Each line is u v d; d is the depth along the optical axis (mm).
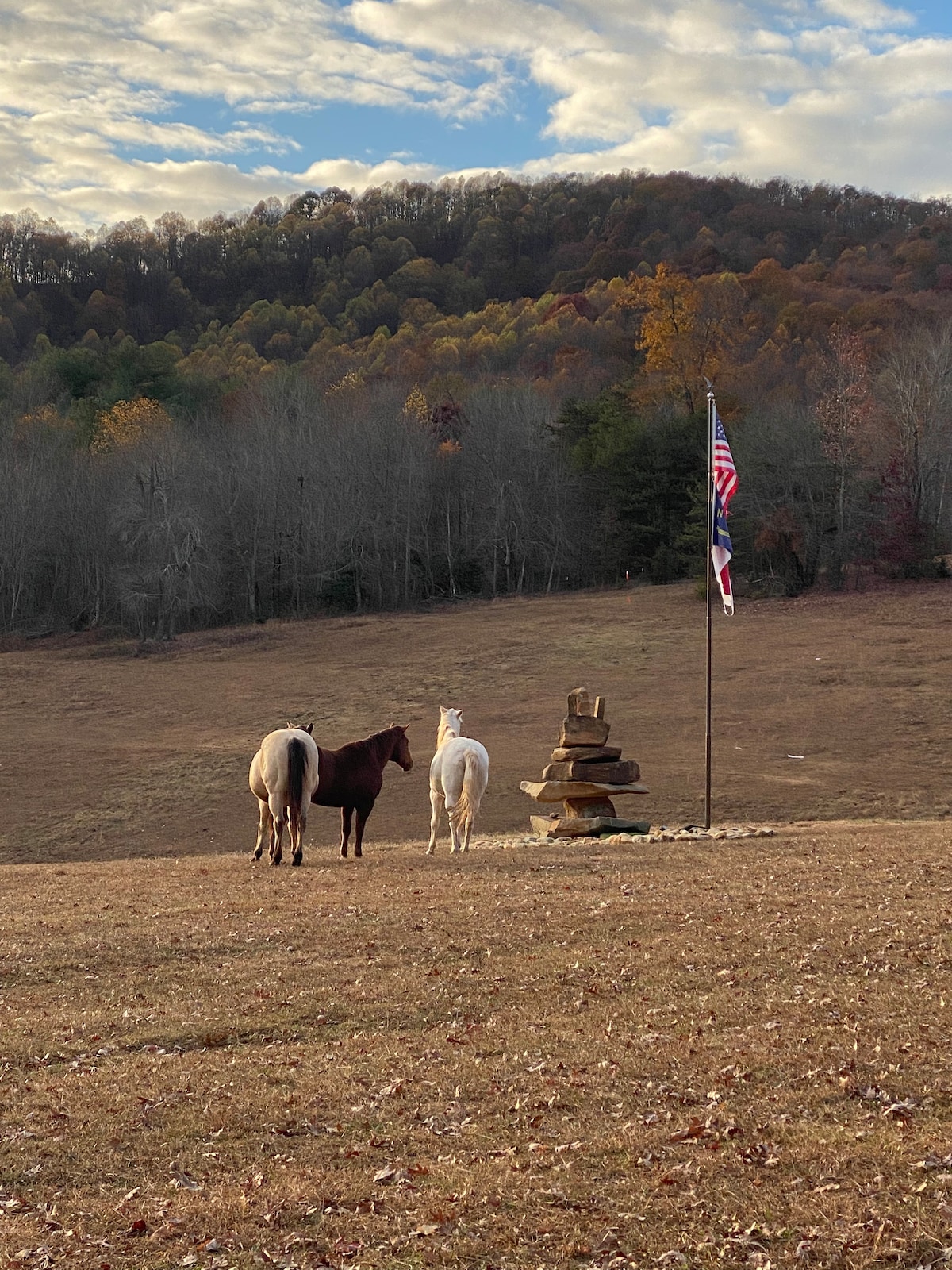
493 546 93688
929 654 57500
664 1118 7785
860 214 196750
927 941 11539
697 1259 6047
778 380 109562
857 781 39469
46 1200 7062
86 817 41031
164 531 79375
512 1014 10094
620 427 93125
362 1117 8070
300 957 12062
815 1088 8078
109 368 133750
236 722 56000
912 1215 6242
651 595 81125
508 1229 6438
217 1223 6664
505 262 199250
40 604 92500
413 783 42375
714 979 10734
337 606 88812
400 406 105875
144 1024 10109
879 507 79812
